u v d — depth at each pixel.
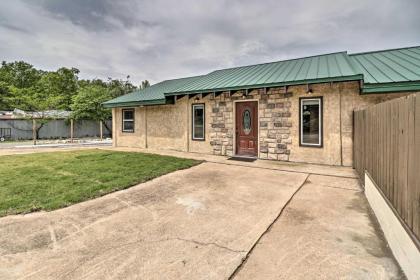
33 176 5.77
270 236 2.92
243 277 2.16
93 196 4.40
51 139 20.36
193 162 7.46
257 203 4.08
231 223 3.31
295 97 7.45
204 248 2.66
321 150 7.09
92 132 22.92
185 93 8.94
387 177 2.84
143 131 11.85
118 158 8.37
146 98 10.90
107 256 2.53
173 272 2.24
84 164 7.26
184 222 3.36
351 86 6.61
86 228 3.18
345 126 6.73
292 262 2.38
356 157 5.98
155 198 4.37
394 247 2.44
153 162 7.51
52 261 2.44
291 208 3.82
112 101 12.38
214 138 9.27
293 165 7.04
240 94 8.52
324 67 7.61
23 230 3.12
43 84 32.03
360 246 2.65
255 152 8.41
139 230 3.12
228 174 6.10
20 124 19.73
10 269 2.31
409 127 2.13
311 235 2.92
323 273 2.19
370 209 3.74
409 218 2.10
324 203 4.02
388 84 5.52
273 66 9.99
